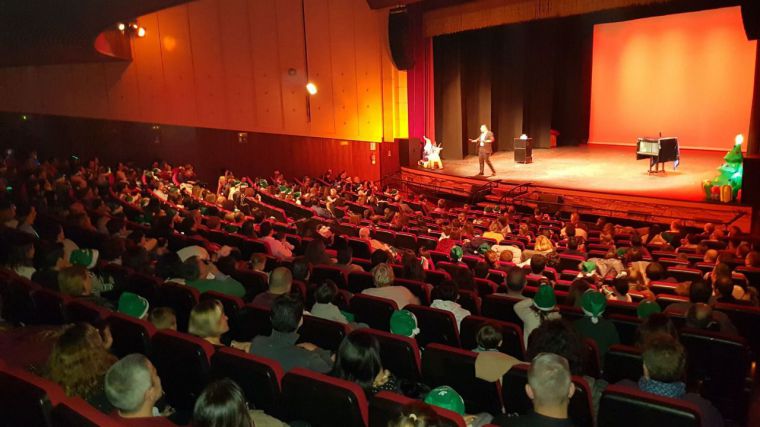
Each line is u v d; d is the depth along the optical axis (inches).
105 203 469.7
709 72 809.5
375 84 825.5
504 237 450.3
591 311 191.8
